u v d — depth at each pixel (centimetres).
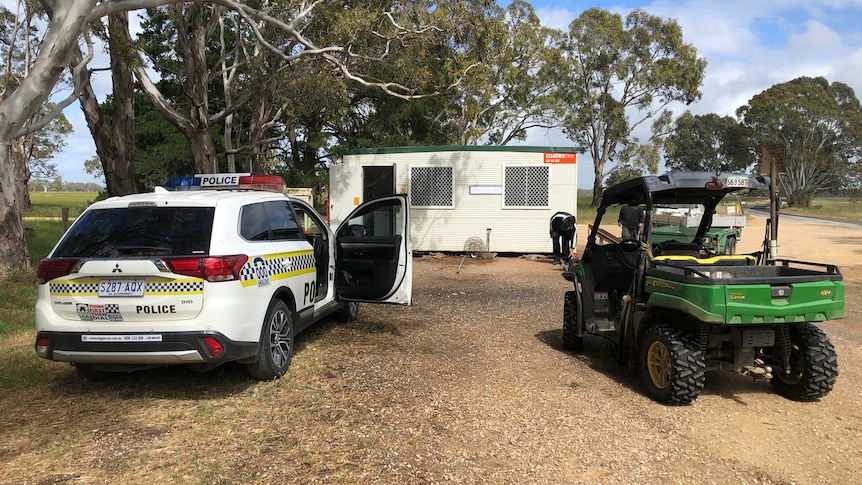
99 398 483
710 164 8406
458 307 912
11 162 1102
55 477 348
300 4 1378
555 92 4150
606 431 439
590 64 4788
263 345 509
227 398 482
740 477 375
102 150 1448
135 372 546
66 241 480
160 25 2408
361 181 1584
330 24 1367
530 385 539
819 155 6328
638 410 486
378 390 504
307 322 610
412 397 491
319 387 509
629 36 4741
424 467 369
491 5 1597
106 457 375
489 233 1573
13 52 2831
